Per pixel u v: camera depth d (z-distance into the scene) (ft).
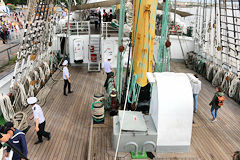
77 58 40.55
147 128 16.24
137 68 21.74
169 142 15.93
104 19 45.65
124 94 23.40
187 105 15.46
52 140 18.97
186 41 45.06
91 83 33.19
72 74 37.40
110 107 22.85
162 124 15.56
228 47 29.30
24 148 13.29
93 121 20.88
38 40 31.65
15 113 20.86
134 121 16.58
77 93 29.30
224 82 29.76
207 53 37.96
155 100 16.65
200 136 18.76
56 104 25.91
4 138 8.09
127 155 15.67
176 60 46.70
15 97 22.98
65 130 20.57
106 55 39.91
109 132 19.15
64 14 48.57
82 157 16.94
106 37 38.83
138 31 20.97
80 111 24.35
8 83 28.55
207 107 24.82
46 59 34.86
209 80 34.37
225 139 18.44
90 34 41.93
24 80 26.23
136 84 22.09
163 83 15.97
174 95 15.57
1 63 40.47
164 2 20.77
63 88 31.14
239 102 26.03
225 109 24.53
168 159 15.46
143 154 15.74
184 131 15.80
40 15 30.91
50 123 21.65
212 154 16.29
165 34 21.65
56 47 41.96
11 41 62.39
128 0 35.53
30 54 27.89
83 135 19.86
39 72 30.22
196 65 39.27
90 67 39.19
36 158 16.65
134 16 21.95
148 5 19.62
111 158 15.47
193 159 15.61
